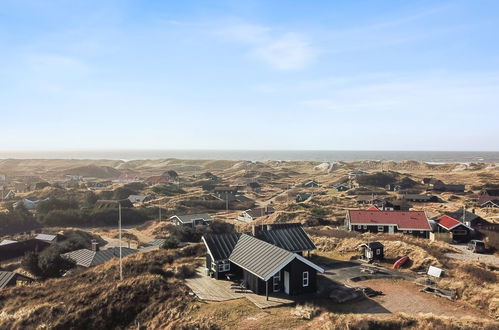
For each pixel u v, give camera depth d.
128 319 26.98
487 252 50.50
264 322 24.02
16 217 87.25
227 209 109.25
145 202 115.50
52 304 28.45
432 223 61.53
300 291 29.42
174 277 33.41
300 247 37.31
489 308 26.27
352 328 22.50
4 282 37.12
